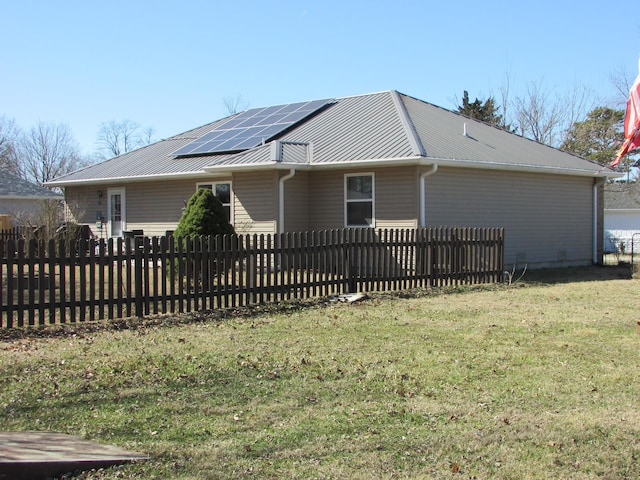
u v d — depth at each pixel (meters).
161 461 4.39
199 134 24.08
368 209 16.72
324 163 16.48
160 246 9.92
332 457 4.50
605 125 41.66
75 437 4.77
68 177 23.52
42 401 5.64
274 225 16.92
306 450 4.61
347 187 17.09
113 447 4.59
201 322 9.58
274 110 23.16
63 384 6.14
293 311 10.62
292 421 5.22
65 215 23.64
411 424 5.18
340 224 17.23
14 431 4.86
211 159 19.41
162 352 7.50
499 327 9.31
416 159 15.22
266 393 5.96
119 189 21.78
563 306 11.48
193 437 4.86
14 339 8.21
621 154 6.65
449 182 16.72
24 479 3.97
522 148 20.77
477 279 14.62
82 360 7.06
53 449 4.37
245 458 4.46
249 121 22.41
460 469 4.32
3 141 55.94
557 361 7.26
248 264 10.88
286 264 11.38
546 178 19.88
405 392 6.03
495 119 47.06
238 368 6.80
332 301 11.55
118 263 9.55
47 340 8.18
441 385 6.27
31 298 8.81
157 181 20.58
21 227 20.34
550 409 5.57
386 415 5.38
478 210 17.56
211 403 5.65
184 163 20.05
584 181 21.48
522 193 19.02
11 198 31.17
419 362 7.16
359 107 20.81
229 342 8.12
